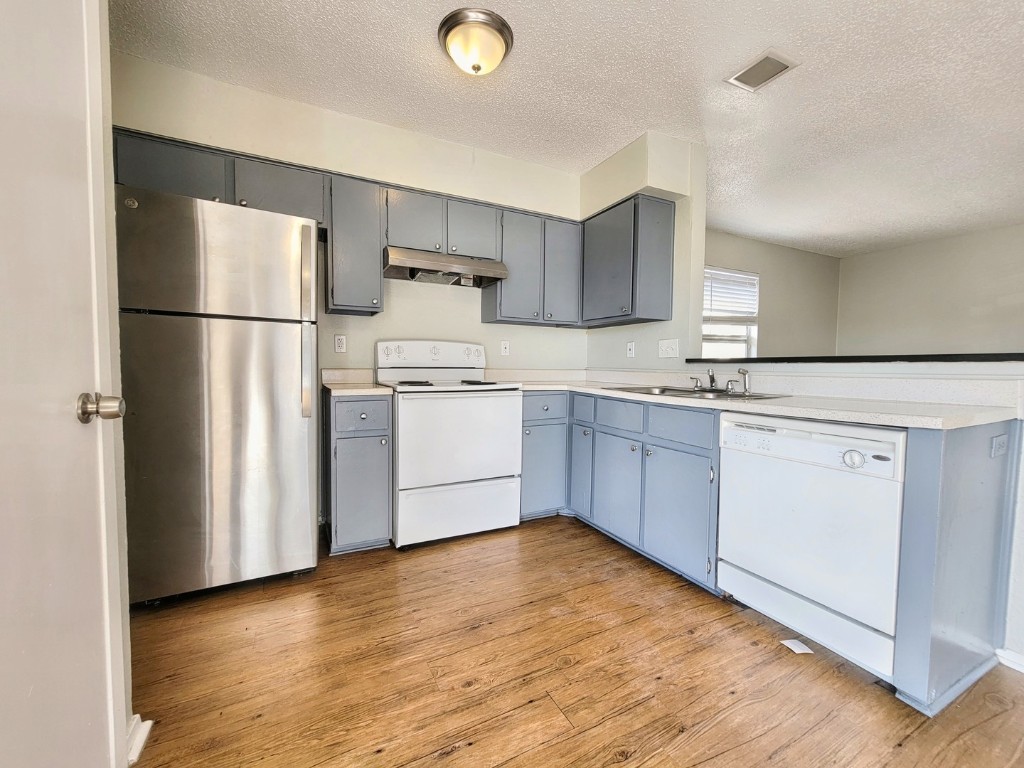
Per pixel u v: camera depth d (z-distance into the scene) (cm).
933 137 260
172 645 153
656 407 212
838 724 122
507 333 322
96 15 90
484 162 281
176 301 170
